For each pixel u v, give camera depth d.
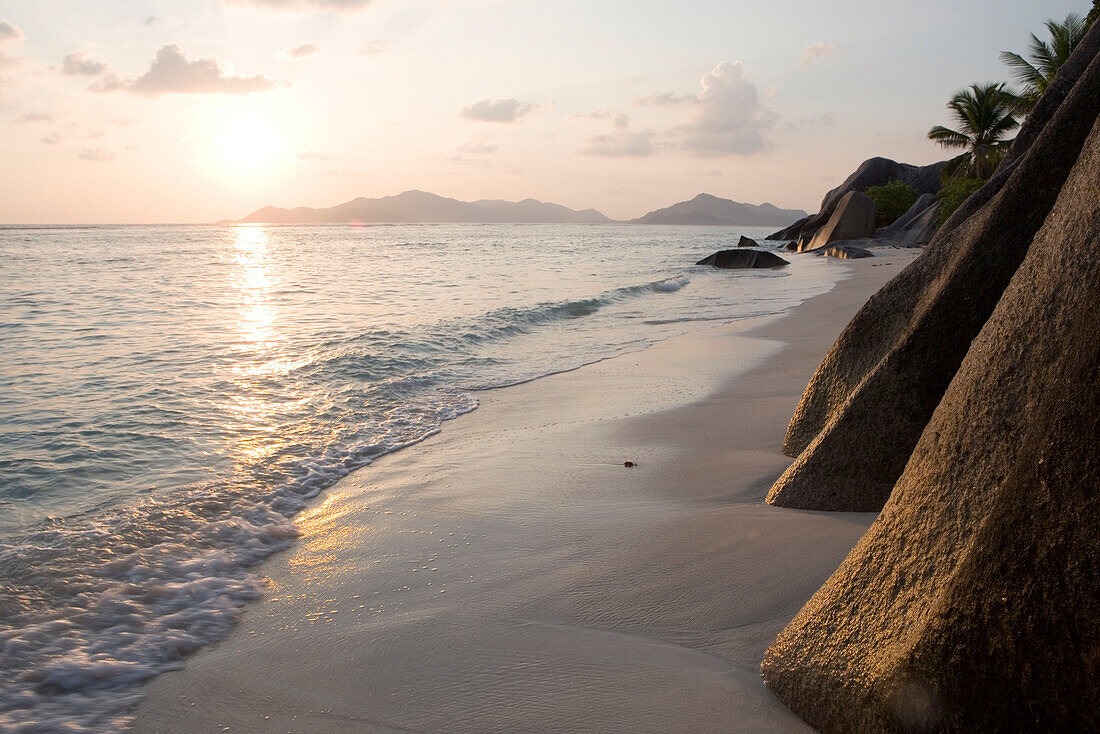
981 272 3.98
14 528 4.70
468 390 9.02
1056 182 3.75
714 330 13.84
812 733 2.54
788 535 4.20
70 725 2.81
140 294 20.89
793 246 55.25
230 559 4.33
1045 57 32.34
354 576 4.07
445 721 2.77
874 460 4.41
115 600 3.80
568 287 23.77
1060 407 1.89
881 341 5.16
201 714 2.88
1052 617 1.78
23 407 7.73
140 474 5.78
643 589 3.72
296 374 9.52
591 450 6.39
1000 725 1.88
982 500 2.13
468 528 4.70
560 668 3.08
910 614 2.23
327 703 2.91
